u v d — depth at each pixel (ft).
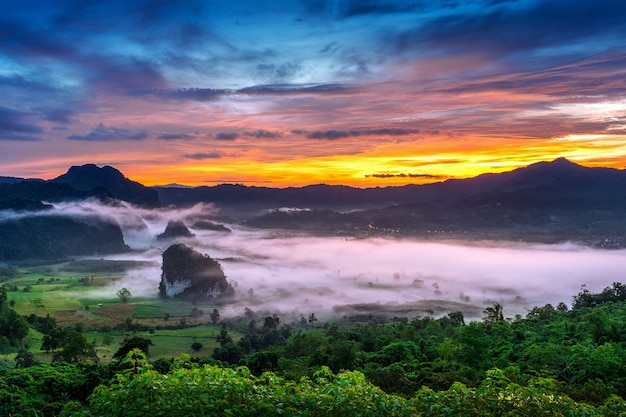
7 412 131.34
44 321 421.18
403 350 188.34
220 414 31.42
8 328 335.88
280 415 32.22
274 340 372.99
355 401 33.27
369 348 253.65
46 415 129.29
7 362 276.41
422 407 35.50
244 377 35.73
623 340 188.24
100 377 155.33
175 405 30.76
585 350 142.00
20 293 641.40
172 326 484.74
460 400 35.70
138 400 31.04
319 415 32.50
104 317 526.57
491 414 34.58
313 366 170.71
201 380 33.58
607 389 95.04
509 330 241.14
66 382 153.89
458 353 170.19
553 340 185.88
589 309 296.10
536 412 35.01
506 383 39.17
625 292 347.97
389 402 34.32
